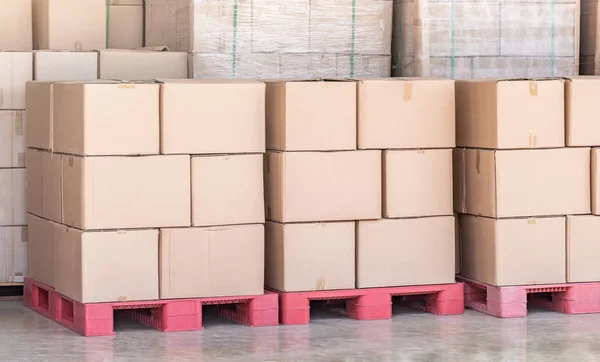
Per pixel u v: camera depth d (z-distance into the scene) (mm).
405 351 5660
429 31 7605
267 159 6480
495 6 7734
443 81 6578
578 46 7938
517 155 6523
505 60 7773
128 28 8305
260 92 6219
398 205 6531
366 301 6504
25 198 7266
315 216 6371
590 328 6246
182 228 6121
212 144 6145
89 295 6016
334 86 6355
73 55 7301
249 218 6250
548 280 6633
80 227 6016
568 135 6590
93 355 5574
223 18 7418
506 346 5773
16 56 7203
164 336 6035
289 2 7531
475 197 6723
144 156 6031
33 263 6988
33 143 6906
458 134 6852
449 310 6664
